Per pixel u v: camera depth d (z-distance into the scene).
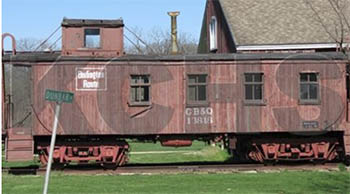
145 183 14.69
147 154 27.22
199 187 13.87
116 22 18.72
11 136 17.47
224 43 30.84
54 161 17.83
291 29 28.06
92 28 18.56
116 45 18.70
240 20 29.08
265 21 28.86
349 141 18.58
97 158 17.95
